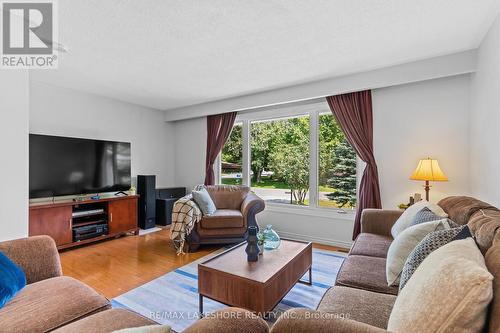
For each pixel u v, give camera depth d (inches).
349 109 134.5
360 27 84.0
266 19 79.1
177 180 212.5
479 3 72.4
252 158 179.3
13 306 48.6
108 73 125.1
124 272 105.3
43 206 122.2
